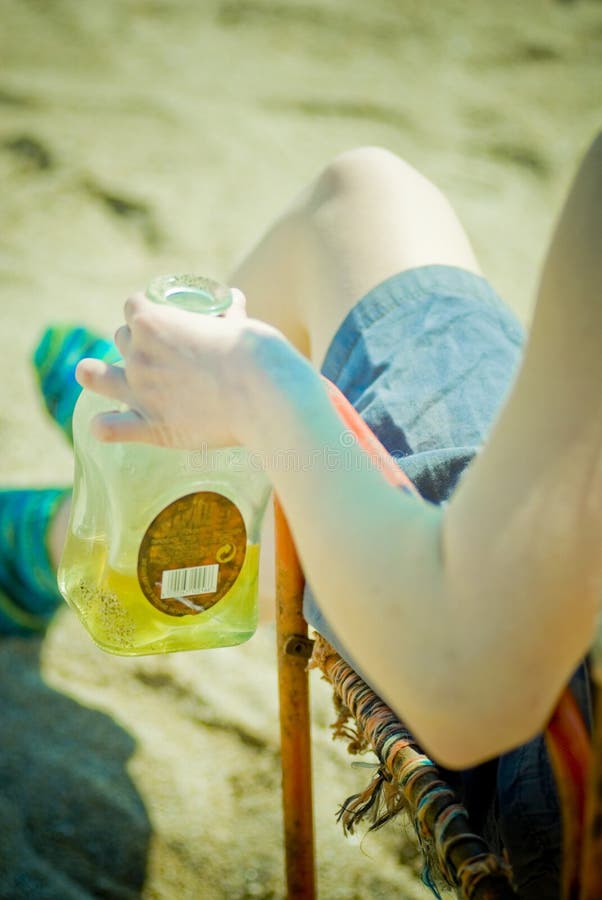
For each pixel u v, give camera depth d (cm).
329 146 249
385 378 101
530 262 219
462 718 73
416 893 121
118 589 89
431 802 86
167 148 239
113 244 210
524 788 89
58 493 137
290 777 96
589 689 86
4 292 195
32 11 290
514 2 326
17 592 137
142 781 129
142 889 121
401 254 107
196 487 88
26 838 124
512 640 72
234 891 121
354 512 76
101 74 265
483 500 73
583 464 72
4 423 170
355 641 75
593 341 72
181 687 138
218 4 310
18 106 244
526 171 249
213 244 213
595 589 73
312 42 297
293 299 115
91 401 91
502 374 101
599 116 274
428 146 254
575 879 78
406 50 297
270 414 78
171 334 81
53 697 136
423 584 74
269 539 110
